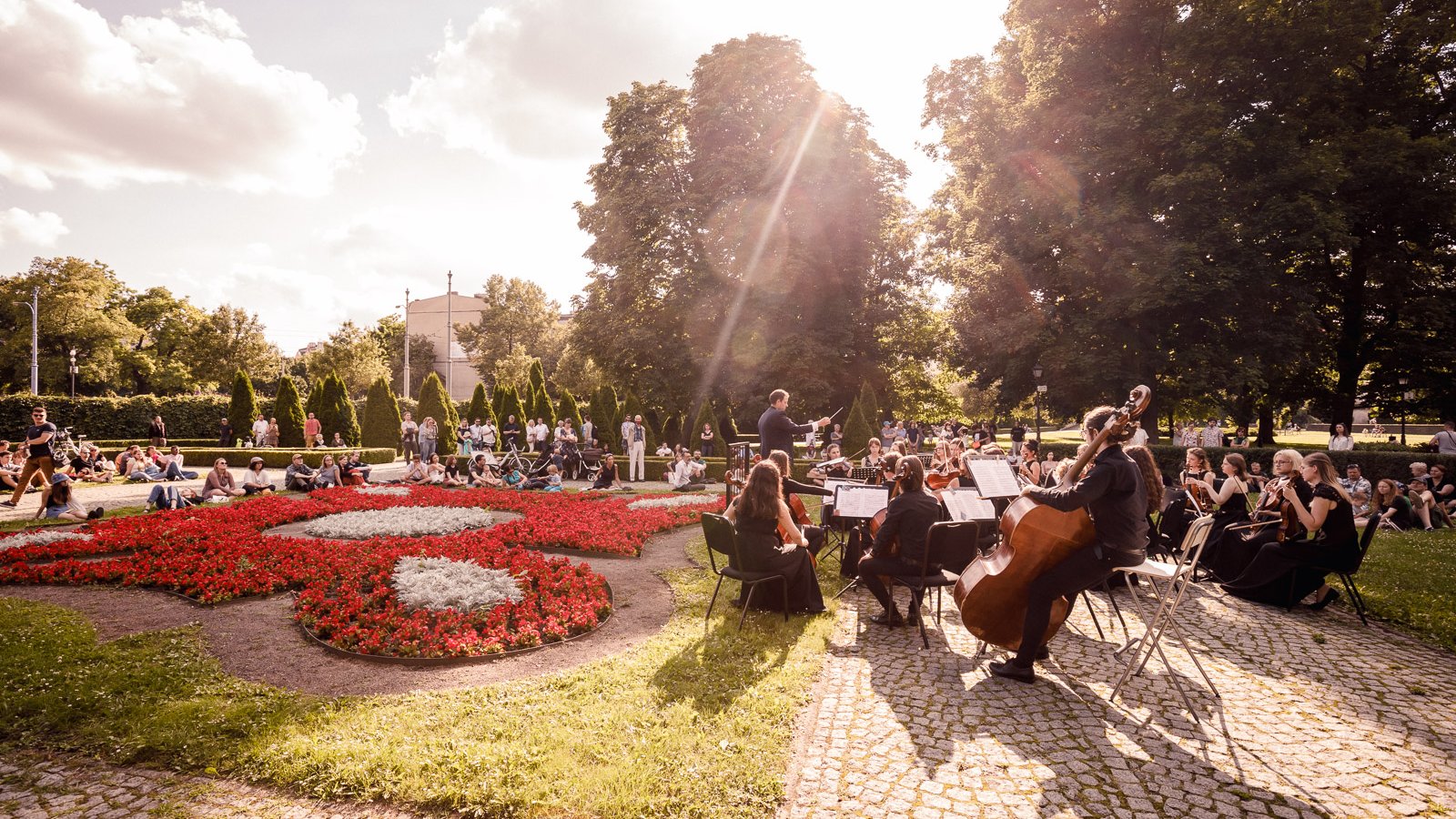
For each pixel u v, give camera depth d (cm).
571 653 528
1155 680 481
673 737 381
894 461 750
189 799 329
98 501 1389
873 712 425
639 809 314
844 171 2828
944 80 2692
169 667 486
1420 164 1948
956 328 2739
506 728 390
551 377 6206
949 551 568
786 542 644
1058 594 459
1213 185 2028
